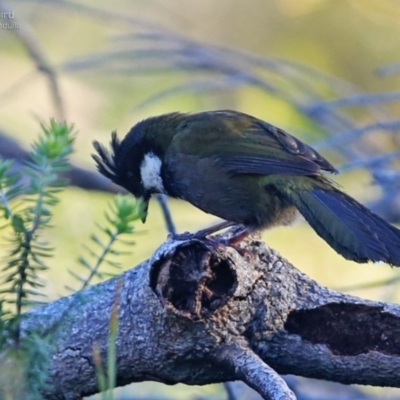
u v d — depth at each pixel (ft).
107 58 45.65
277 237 50.57
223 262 22.94
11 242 17.88
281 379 22.09
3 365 17.11
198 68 47.24
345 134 40.75
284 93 46.47
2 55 58.90
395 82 54.34
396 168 47.85
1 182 17.40
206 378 23.89
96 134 54.85
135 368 23.85
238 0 56.29
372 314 23.99
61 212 42.29
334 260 50.21
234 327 23.30
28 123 57.21
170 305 22.70
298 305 23.85
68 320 19.33
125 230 17.49
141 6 58.49
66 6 48.65
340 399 35.70
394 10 53.93
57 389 23.79
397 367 23.82
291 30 55.26
